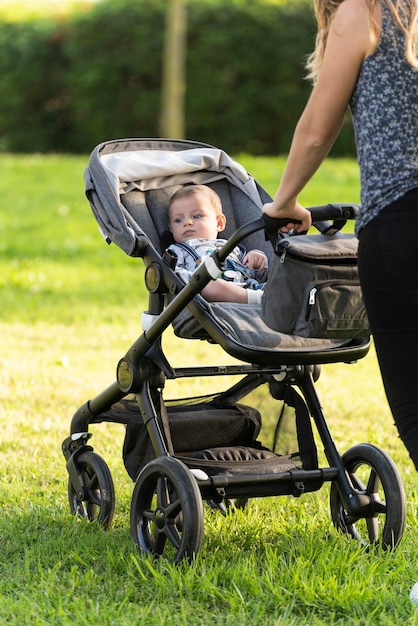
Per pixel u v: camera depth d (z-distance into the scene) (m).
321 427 7.76
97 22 43.81
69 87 45.22
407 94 5.88
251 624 6.12
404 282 5.91
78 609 6.31
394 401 6.17
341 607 6.34
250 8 42.38
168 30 38.44
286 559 7.25
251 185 8.96
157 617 6.16
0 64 45.88
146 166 8.60
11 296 18.44
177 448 7.89
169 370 7.39
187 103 43.16
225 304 7.19
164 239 8.52
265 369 7.79
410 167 5.86
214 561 7.10
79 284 19.55
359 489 7.71
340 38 5.93
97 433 11.15
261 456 7.68
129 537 7.79
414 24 5.89
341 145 44.56
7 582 6.84
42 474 9.61
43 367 13.76
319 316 6.51
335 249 6.49
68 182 31.11
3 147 46.62
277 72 42.94
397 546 7.25
